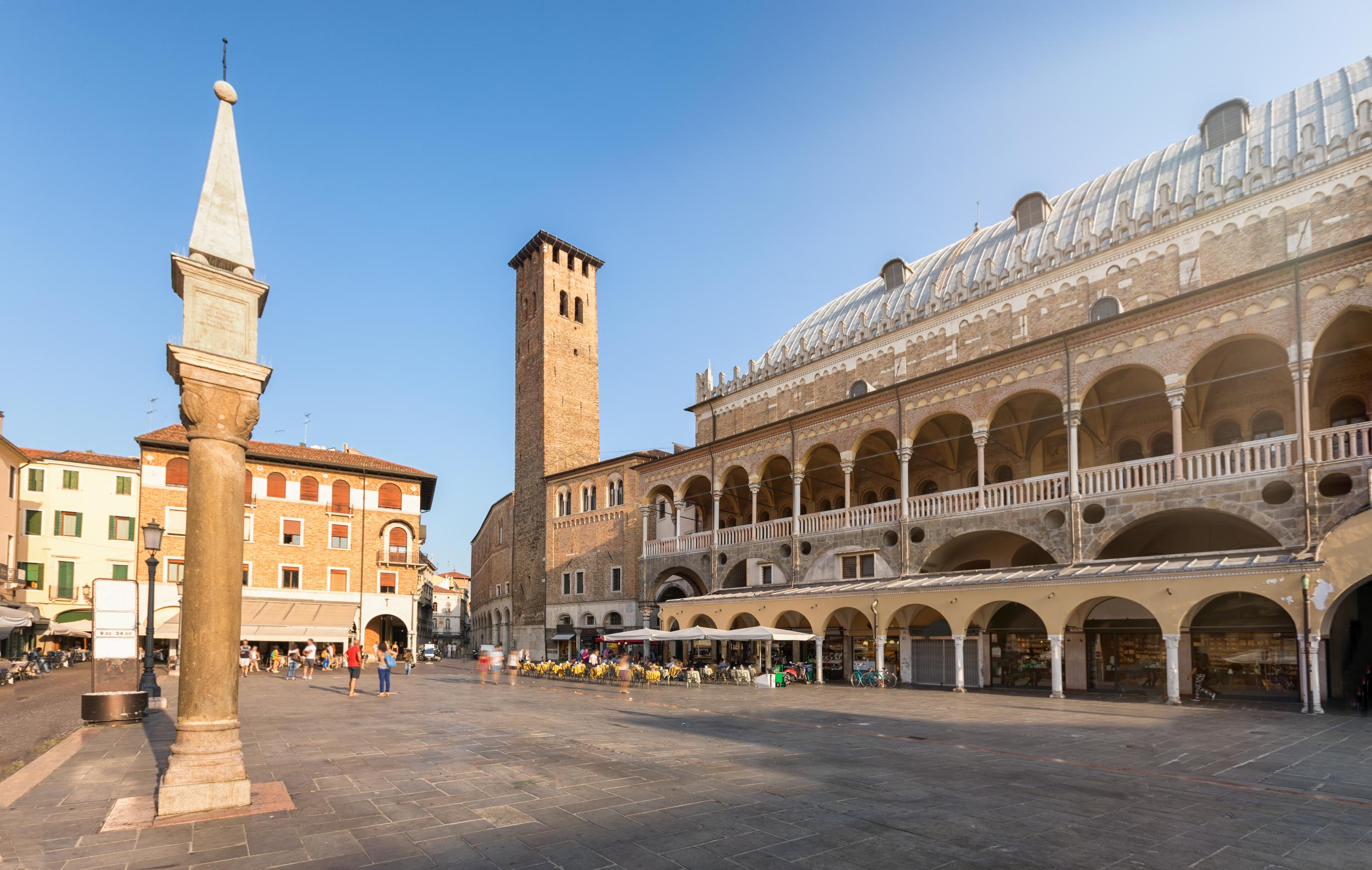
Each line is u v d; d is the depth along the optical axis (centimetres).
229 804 1062
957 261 4600
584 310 7456
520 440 7256
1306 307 2512
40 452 5931
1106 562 2881
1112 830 980
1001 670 3494
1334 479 2511
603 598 5828
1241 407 3088
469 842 918
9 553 5303
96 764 1480
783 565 4222
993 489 3319
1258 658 2786
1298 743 1709
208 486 1088
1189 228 3353
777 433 4384
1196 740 1758
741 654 4578
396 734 1873
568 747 1655
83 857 859
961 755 1552
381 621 6444
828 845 911
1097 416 3459
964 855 875
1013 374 3297
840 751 1597
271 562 5894
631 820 1023
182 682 1077
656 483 5241
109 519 5981
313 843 916
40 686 3722
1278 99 3594
